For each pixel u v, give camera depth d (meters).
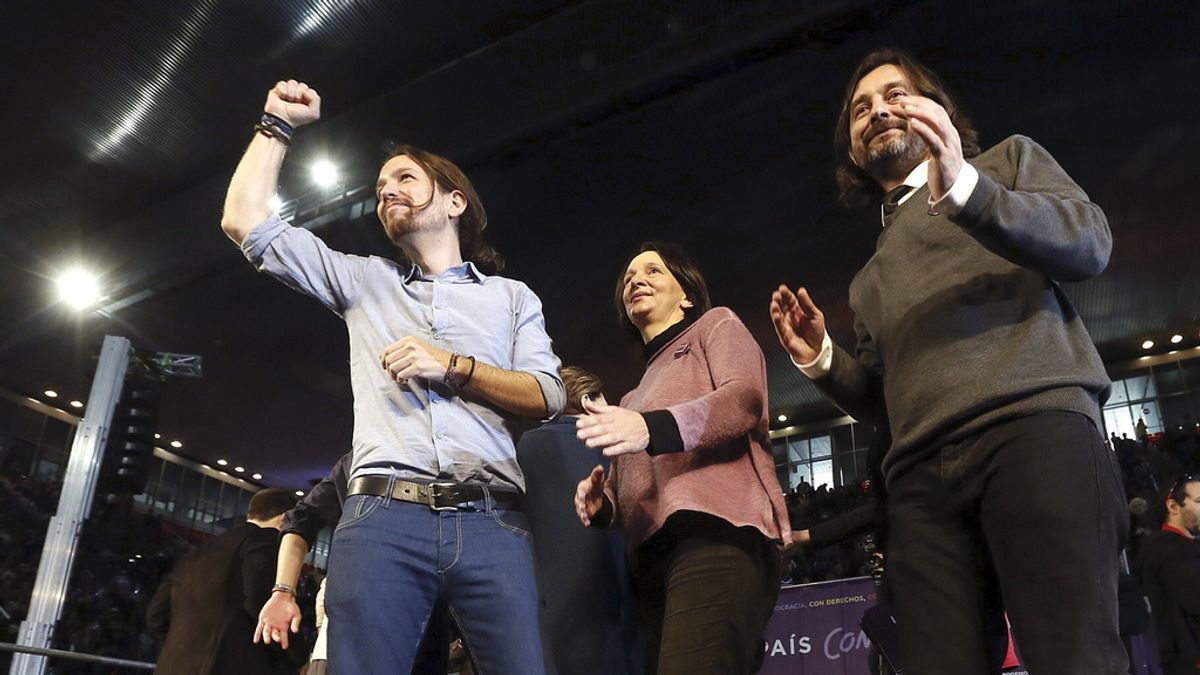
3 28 8.33
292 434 17.23
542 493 2.05
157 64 8.83
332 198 9.58
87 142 9.77
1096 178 10.22
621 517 1.81
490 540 1.49
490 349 1.66
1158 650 3.22
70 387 15.63
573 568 1.95
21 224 10.82
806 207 10.51
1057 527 1.20
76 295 11.62
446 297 1.69
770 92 8.74
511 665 1.44
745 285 12.16
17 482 14.09
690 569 1.59
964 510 1.35
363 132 9.30
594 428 1.49
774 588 1.65
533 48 8.48
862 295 1.63
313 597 12.30
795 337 1.72
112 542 11.78
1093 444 1.27
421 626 1.46
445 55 8.89
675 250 2.13
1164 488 3.51
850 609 5.25
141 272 10.88
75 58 8.73
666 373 1.85
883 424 1.71
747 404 1.66
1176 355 15.04
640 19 8.09
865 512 2.53
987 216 1.23
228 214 1.67
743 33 7.87
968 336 1.38
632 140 9.45
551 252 11.40
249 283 11.69
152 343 13.19
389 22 8.45
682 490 1.64
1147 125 9.23
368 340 1.65
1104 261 1.33
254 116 9.53
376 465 1.51
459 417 1.55
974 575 1.34
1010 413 1.29
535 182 10.05
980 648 1.31
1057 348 1.33
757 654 1.62
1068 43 8.13
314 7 8.23
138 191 10.60
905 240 1.55
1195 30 7.90
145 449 7.29
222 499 19.34
